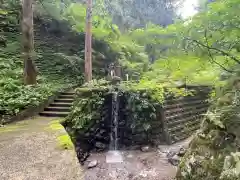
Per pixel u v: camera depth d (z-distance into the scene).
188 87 7.78
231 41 2.59
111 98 6.88
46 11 13.13
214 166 2.65
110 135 6.71
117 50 11.62
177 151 6.01
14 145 3.42
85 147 6.16
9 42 11.28
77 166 2.60
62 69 11.16
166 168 5.10
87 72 9.56
